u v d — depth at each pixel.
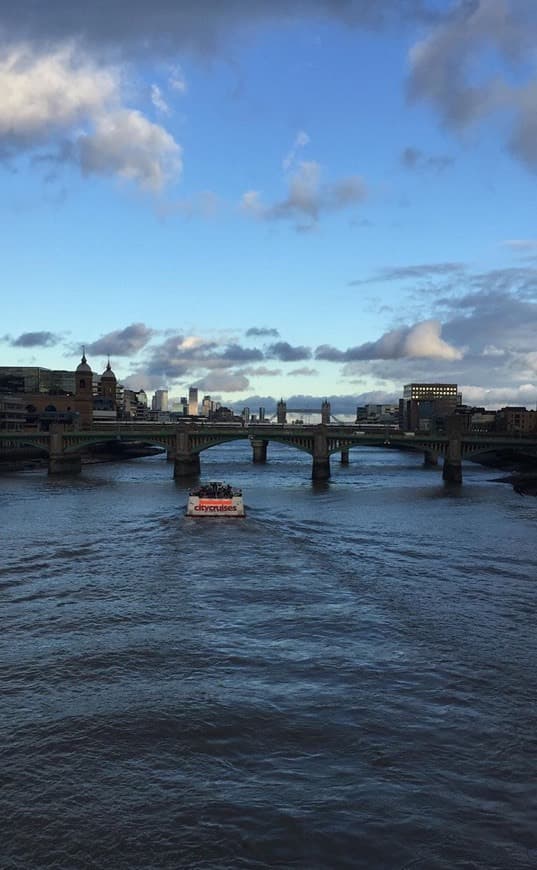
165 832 22.05
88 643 39.19
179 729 28.78
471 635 40.94
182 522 83.94
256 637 40.38
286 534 76.38
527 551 67.81
